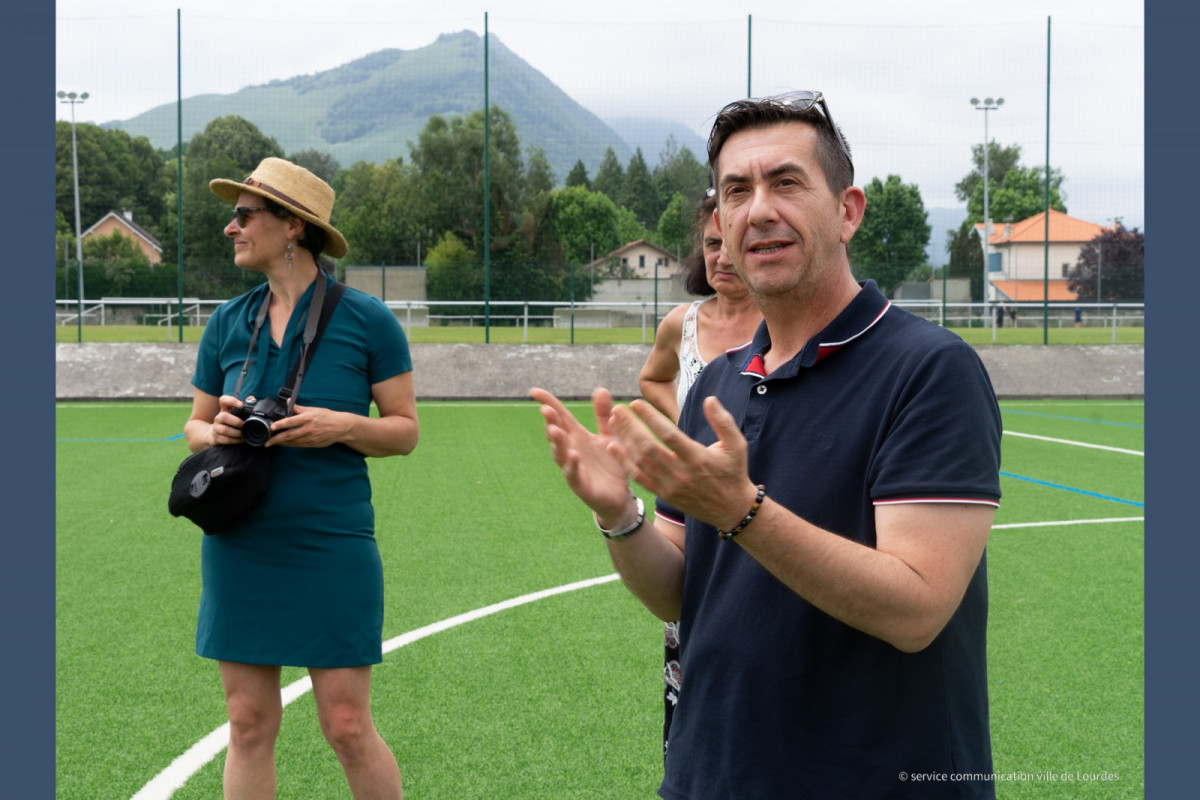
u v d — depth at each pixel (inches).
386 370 104.7
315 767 120.0
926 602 50.7
